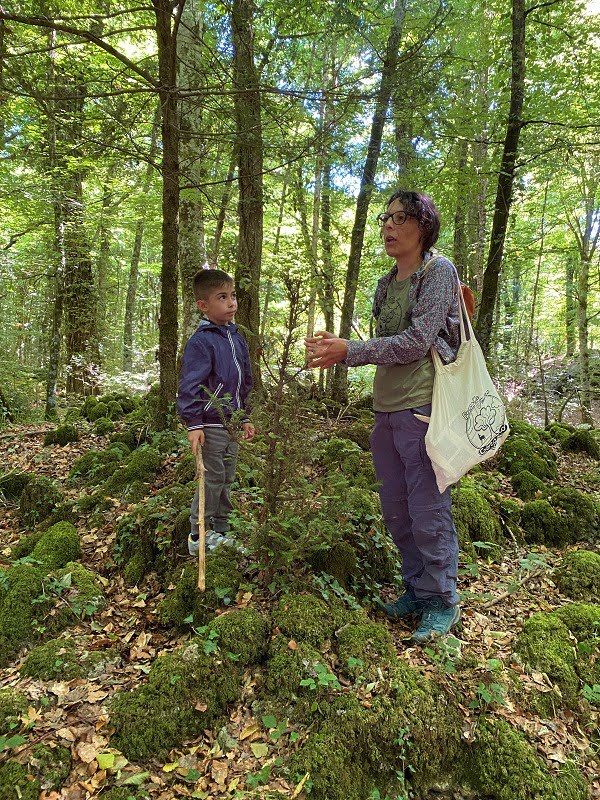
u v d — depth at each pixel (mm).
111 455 4781
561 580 3348
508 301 14656
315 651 2418
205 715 2230
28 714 2127
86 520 3883
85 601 2834
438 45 5422
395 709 2203
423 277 2426
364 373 10680
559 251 11234
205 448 2848
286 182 4824
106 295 13781
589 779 2221
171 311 4906
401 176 6809
